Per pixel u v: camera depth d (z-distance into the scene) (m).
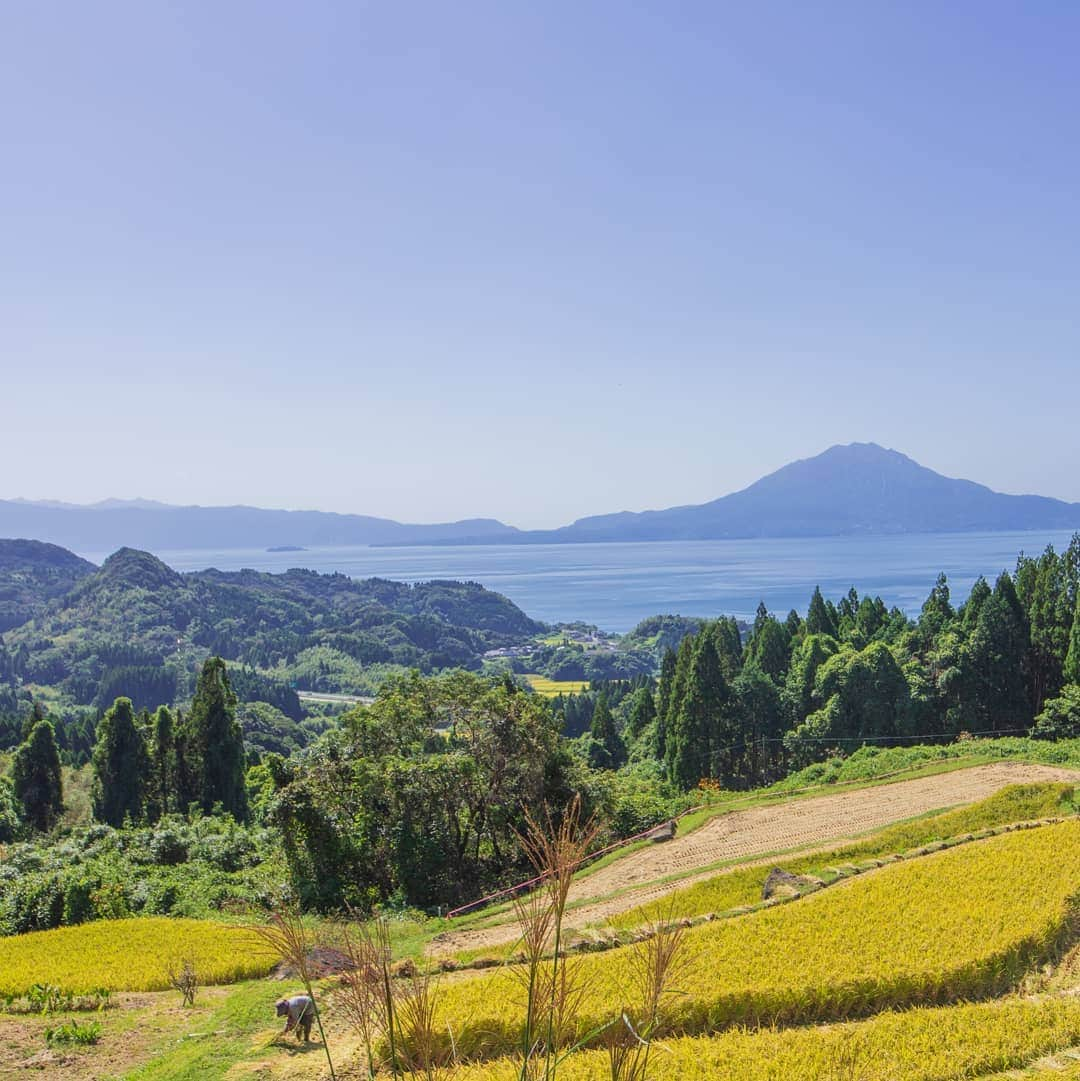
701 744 54.72
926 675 56.72
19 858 34.31
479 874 32.00
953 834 25.34
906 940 16.41
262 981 18.53
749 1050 12.91
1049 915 17.23
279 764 31.22
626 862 28.12
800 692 59.91
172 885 29.06
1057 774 32.75
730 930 17.41
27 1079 13.51
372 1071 5.61
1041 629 56.94
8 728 92.50
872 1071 12.36
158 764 55.31
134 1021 16.06
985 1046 13.00
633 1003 13.11
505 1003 14.03
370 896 28.75
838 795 33.69
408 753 33.47
